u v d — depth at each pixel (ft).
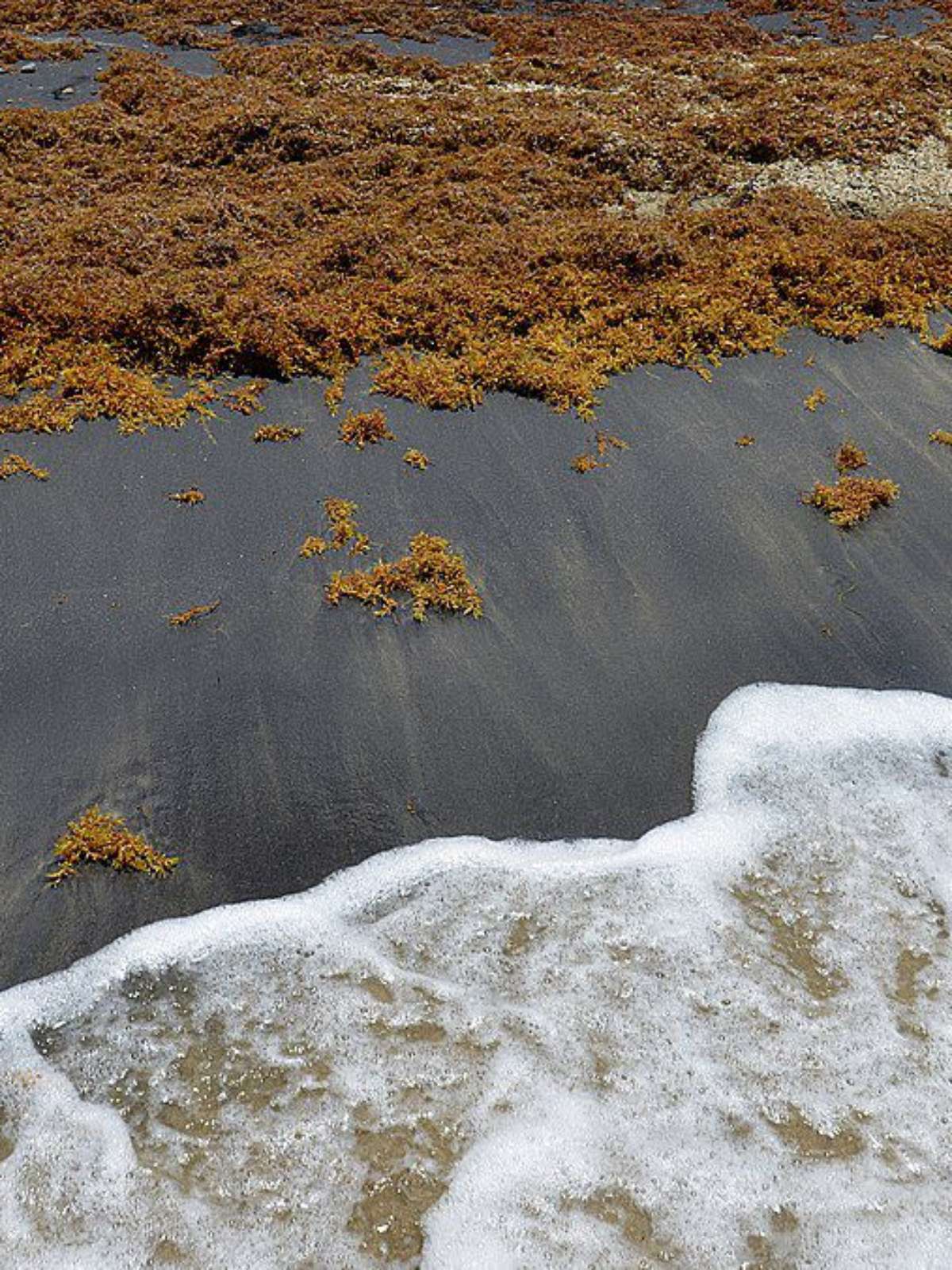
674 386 10.78
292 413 10.19
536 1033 6.77
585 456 9.97
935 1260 6.10
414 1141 6.40
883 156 14.71
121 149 14.07
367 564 8.93
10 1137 6.37
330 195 13.06
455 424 10.19
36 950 6.97
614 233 12.26
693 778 7.91
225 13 20.38
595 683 8.35
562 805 7.74
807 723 8.20
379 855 7.46
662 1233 6.15
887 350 11.43
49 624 8.43
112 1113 6.46
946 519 9.62
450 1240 6.12
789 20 21.98
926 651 8.67
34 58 17.49
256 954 7.01
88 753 7.77
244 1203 6.20
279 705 8.09
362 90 16.29
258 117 14.34
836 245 12.51
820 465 10.02
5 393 10.07
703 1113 6.51
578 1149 6.38
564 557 9.12
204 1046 6.68
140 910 7.14
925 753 8.09
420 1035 6.75
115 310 10.66
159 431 9.91
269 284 11.29
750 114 15.33
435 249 12.10
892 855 7.58
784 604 8.91
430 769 7.84
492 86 17.15
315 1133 6.41
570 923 7.20
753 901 7.35
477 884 7.34
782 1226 6.18
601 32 20.43
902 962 7.11
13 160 13.79
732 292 11.69
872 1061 6.71
